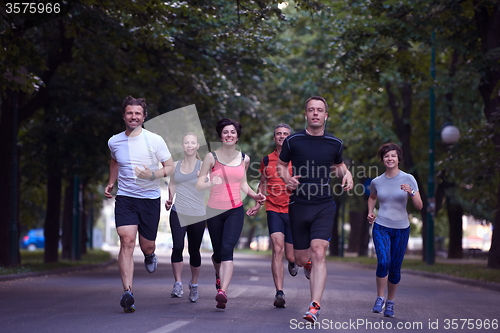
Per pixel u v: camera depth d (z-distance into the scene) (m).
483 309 16.47
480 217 55.88
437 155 52.09
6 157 31.56
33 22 24.84
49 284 23.36
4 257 31.05
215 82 35.75
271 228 15.56
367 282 27.08
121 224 13.71
